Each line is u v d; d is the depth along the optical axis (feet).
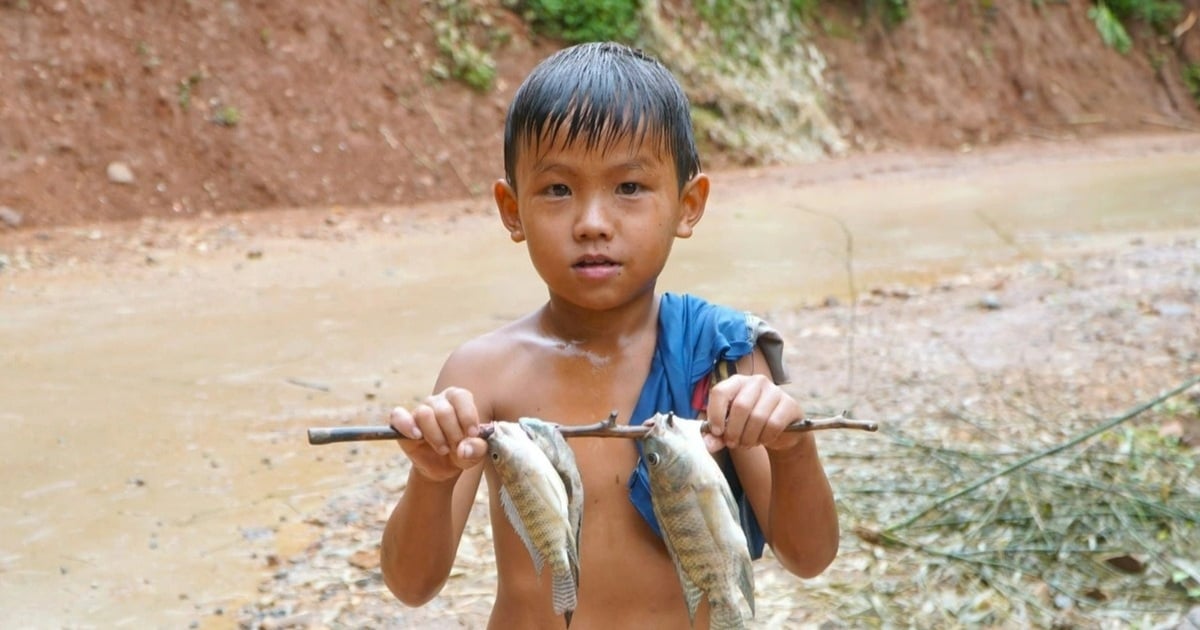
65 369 26.04
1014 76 80.79
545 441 7.89
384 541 9.09
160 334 28.94
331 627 15.03
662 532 8.23
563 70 8.58
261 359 26.89
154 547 17.60
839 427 8.07
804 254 39.32
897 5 77.82
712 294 33.30
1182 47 88.89
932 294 31.50
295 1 54.03
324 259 38.32
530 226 8.62
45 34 48.29
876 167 62.69
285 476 20.24
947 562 16.22
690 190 9.20
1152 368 23.44
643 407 9.02
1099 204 49.60
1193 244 37.06
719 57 67.97
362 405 23.84
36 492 19.61
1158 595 15.34
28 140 45.21
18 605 15.88
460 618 15.08
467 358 9.39
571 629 9.07
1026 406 21.72
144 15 50.57
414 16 57.31
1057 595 15.42
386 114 53.36
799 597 15.46
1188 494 17.65
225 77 50.55
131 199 45.21
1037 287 31.17
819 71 73.26
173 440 21.90
